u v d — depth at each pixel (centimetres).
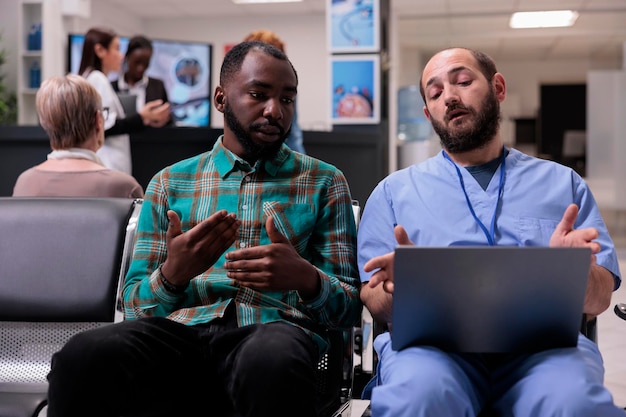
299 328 146
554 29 1044
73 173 208
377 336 162
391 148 828
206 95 780
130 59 567
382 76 591
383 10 599
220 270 157
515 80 1367
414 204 169
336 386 158
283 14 1009
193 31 1034
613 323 389
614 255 161
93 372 129
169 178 164
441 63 170
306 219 158
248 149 159
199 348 147
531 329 132
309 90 1013
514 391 137
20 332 164
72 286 161
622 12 943
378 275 137
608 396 128
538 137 1409
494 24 1009
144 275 156
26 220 167
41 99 207
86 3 758
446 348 137
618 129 877
